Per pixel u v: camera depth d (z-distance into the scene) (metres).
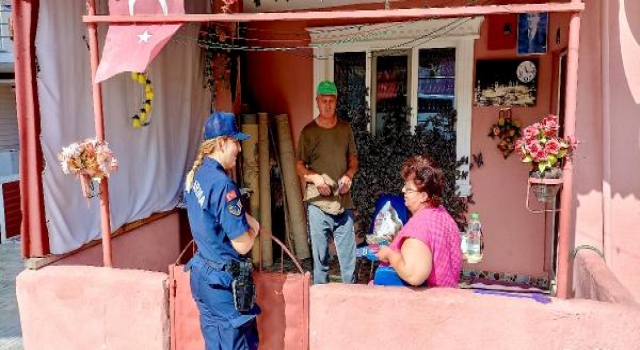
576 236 3.89
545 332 2.80
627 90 3.59
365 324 2.99
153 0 3.17
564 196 2.85
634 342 2.71
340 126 4.66
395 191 5.96
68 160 3.16
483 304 2.85
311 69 6.29
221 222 2.72
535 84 5.32
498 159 5.55
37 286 3.31
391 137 5.99
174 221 5.71
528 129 2.85
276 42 6.40
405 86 5.93
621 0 3.56
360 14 3.00
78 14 4.09
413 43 5.79
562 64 5.01
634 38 3.56
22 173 3.68
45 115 3.77
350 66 6.15
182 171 5.72
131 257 4.91
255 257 6.15
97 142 3.26
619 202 3.65
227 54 6.00
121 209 4.68
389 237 4.57
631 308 2.75
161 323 3.20
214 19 3.14
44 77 3.75
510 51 5.38
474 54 5.52
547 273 5.46
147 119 5.00
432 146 5.80
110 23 3.30
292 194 6.38
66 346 3.33
